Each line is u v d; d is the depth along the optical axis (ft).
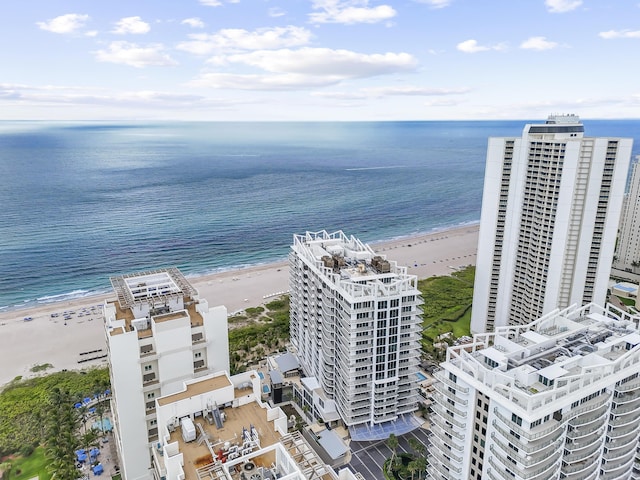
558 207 508.12
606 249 515.91
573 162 490.49
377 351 405.39
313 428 439.63
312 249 509.76
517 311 586.04
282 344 625.82
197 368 351.67
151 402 335.06
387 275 423.64
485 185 590.55
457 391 281.54
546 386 256.32
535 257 546.26
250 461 220.64
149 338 325.62
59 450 372.58
